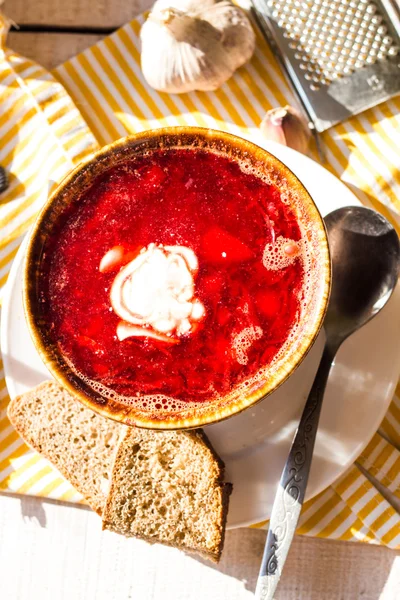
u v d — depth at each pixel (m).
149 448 0.48
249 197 0.44
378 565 0.51
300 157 0.48
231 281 0.44
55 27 0.54
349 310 0.46
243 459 0.47
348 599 0.51
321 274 0.42
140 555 0.52
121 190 0.45
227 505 0.47
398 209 0.51
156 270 0.45
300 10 0.51
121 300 0.44
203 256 0.44
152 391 0.44
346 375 0.47
